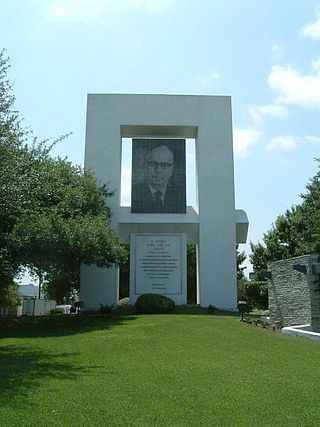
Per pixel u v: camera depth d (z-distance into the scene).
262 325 19.36
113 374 9.39
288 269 19.89
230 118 32.16
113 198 30.56
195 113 32.12
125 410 6.83
